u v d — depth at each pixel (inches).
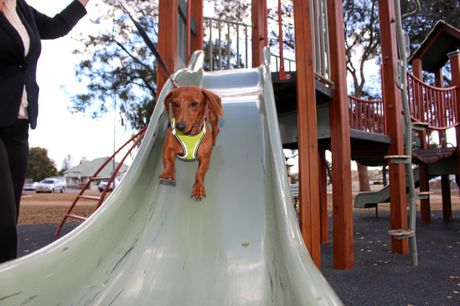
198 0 177.6
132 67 541.6
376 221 302.7
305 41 123.6
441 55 314.8
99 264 64.2
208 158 89.0
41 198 782.5
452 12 517.7
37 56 78.0
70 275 57.7
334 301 41.7
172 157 88.0
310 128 121.0
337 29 139.3
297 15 125.7
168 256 71.9
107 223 69.6
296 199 336.2
